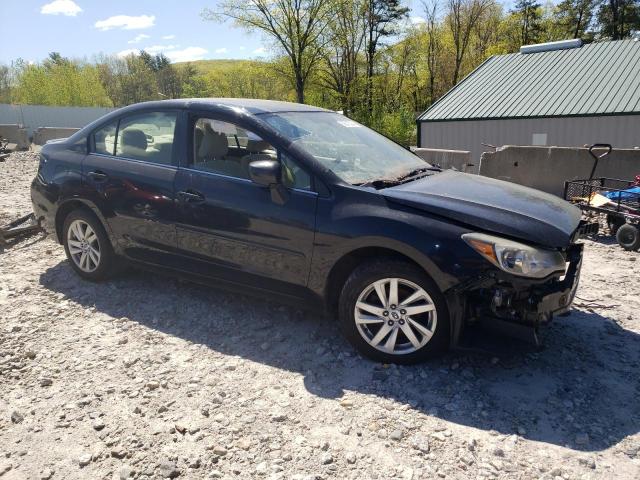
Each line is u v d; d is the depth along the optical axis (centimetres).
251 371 358
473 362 364
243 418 306
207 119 429
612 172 988
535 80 2039
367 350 365
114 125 484
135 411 311
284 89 4294
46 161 519
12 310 451
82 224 501
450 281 328
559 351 382
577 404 318
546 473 262
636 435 290
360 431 294
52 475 263
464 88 2183
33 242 639
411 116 4025
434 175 428
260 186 393
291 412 312
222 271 420
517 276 319
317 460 271
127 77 8475
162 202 437
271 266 393
